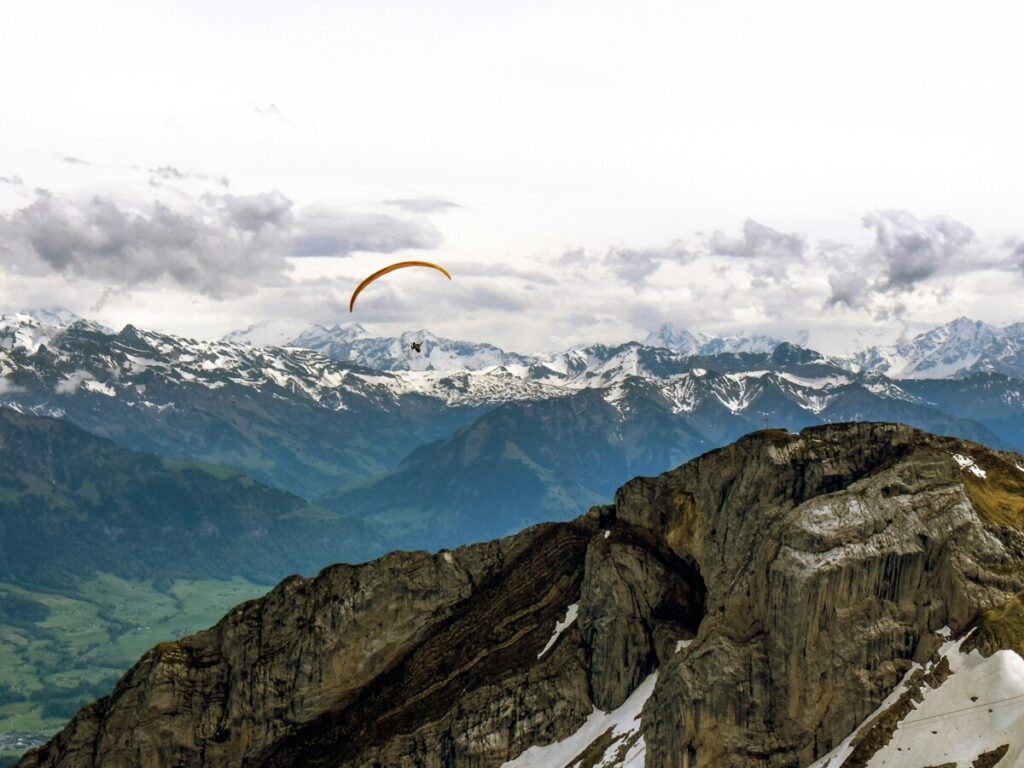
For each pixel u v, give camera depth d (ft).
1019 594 620.49
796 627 630.33
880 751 587.27
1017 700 575.79
